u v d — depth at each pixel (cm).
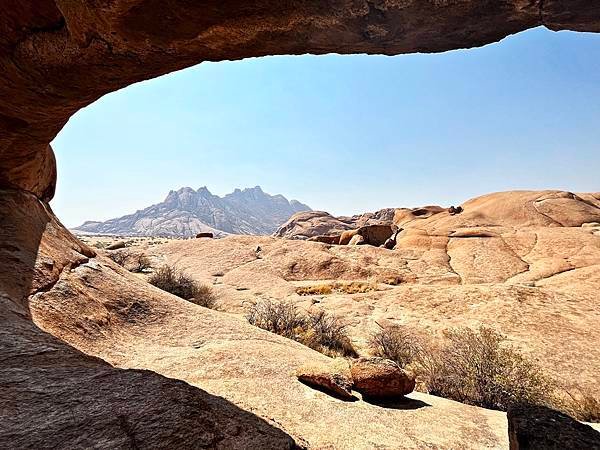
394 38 394
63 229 942
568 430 256
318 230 9612
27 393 246
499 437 456
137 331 732
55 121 668
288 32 385
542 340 1055
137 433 212
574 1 322
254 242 3097
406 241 3172
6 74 515
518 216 3694
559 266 2058
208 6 349
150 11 358
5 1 409
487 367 812
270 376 575
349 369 597
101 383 272
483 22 363
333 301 1628
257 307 1406
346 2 342
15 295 541
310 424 424
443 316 1336
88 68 480
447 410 538
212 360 625
